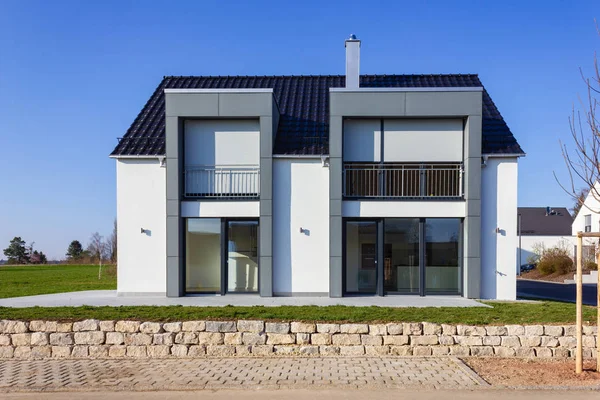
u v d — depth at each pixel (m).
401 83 16.38
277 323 8.10
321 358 7.75
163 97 15.97
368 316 8.73
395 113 12.80
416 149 13.20
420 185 13.08
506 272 12.84
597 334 7.14
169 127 12.87
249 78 17.42
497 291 12.84
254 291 13.18
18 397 6.06
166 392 6.14
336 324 8.11
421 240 13.01
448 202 12.84
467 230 12.66
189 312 9.15
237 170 13.23
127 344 8.09
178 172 12.88
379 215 12.88
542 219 47.25
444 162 13.15
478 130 12.70
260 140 12.90
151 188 13.16
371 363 7.41
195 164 13.28
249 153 13.23
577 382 6.36
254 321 8.14
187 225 13.30
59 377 6.86
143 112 15.09
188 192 13.25
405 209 12.86
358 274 13.14
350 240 13.17
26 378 6.84
